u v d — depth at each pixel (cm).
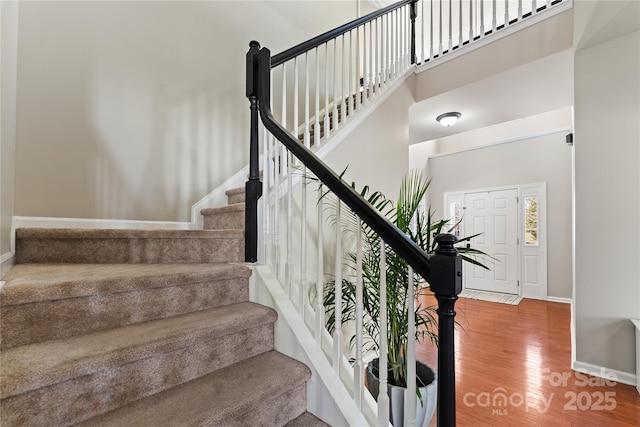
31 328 98
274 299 138
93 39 199
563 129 495
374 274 170
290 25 315
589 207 228
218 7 260
